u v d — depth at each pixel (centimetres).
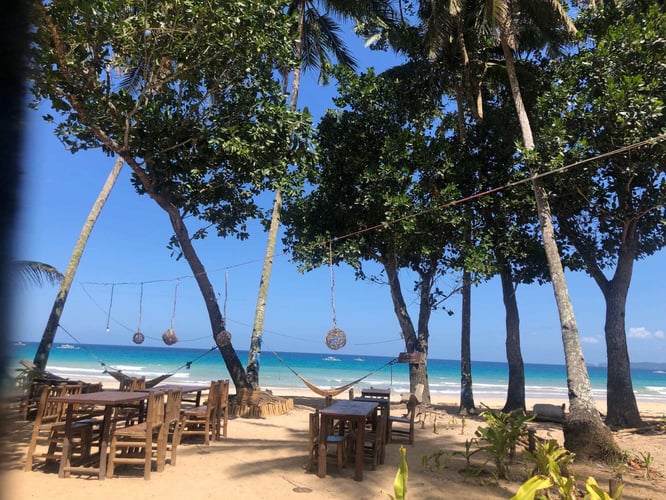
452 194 1270
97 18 806
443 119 1595
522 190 1284
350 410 675
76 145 1039
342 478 635
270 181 1124
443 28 1229
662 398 3578
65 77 880
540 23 1209
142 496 539
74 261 1441
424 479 638
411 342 1477
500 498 571
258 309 1487
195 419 891
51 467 630
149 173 1128
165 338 1206
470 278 1493
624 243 1273
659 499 614
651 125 1045
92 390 1027
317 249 1390
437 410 1460
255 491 575
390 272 1528
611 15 1260
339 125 1451
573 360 905
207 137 1055
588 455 820
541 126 1285
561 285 962
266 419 1178
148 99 1023
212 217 1234
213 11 859
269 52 1044
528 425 1209
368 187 1320
